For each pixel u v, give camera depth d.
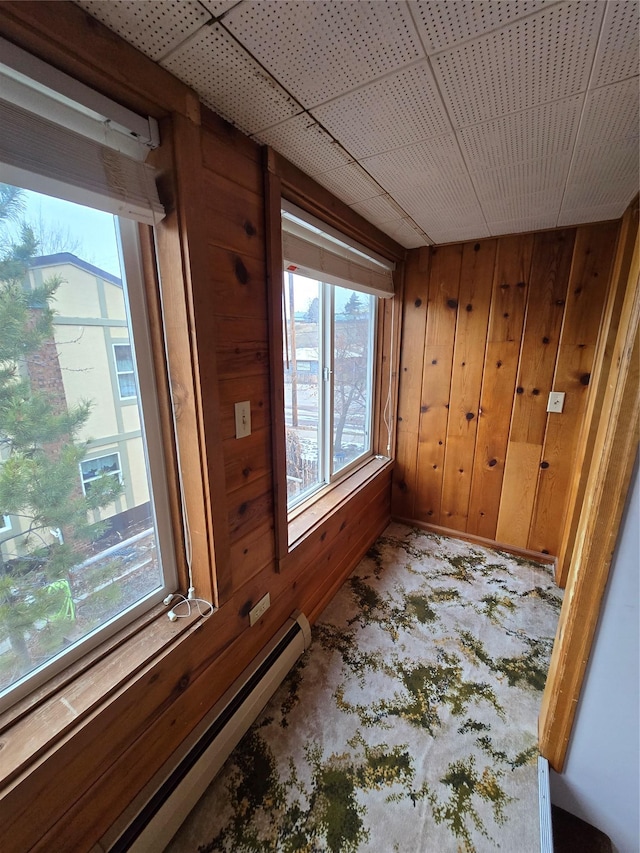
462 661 1.67
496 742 1.33
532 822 1.10
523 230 2.10
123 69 0.78
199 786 1.12
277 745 1.31
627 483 0.96
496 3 0.70
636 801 1.09
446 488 2.69
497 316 2.30
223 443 1.18
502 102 1.00
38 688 0.89
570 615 1.10
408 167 1.38
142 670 0.99
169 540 1.20
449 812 1.13
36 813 0.78
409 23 0.75
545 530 2.41
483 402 2.45
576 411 2.21
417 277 2.49
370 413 2.78
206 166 1.02
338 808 1.13
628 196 1.61
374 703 1.47
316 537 1.82
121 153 0.86
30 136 0.69
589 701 1.10
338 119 1.07
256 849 1.04
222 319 1.13
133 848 0.94
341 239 1.74
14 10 0.62
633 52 0.81
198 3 0.69
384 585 2.19
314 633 1.82
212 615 1.20
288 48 0.80
